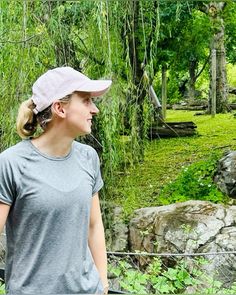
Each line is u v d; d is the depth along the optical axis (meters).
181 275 3.16
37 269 1.58
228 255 4.14
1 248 3.94
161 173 5.67
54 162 1.61
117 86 4.05
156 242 4.20
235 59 11.81
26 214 1.57
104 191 4.50
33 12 3.81
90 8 3.94
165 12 6.00
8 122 3.77
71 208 1.59
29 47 3.72
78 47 4.12
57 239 1.58
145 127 4.55
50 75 1.65
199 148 6.54
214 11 6.81
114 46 4.04
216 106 9.65
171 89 11.77
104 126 4.04
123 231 4.64
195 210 4.61
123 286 2.98
